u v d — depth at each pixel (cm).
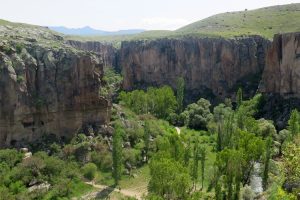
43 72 13188
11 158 11512
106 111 14325
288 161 6241
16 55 12912
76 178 11544
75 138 13250
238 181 10438
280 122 17662
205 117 19438
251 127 15438
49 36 17838
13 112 12350
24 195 10131
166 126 17538
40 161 11256
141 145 13950
